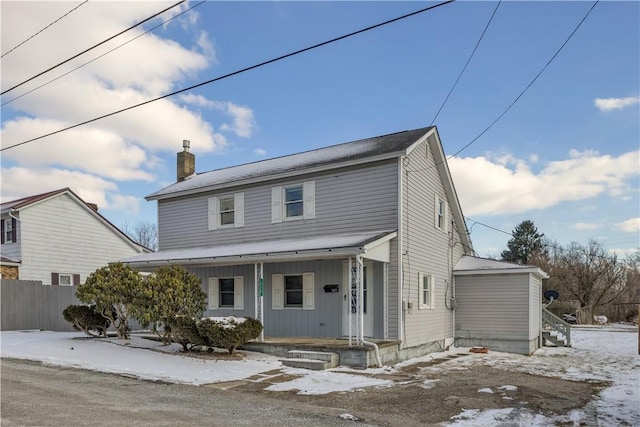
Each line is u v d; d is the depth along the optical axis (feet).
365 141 57.52
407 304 44.88
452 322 59.57
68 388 26.99
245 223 54.60
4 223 74.18
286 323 50.01
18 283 58.80
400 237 44.45
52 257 75.41
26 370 32.65
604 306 138.10
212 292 56.18
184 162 71.26
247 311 53.26
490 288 58.70
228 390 28.58
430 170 54.39
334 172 48.91
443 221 58.59
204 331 40.09
